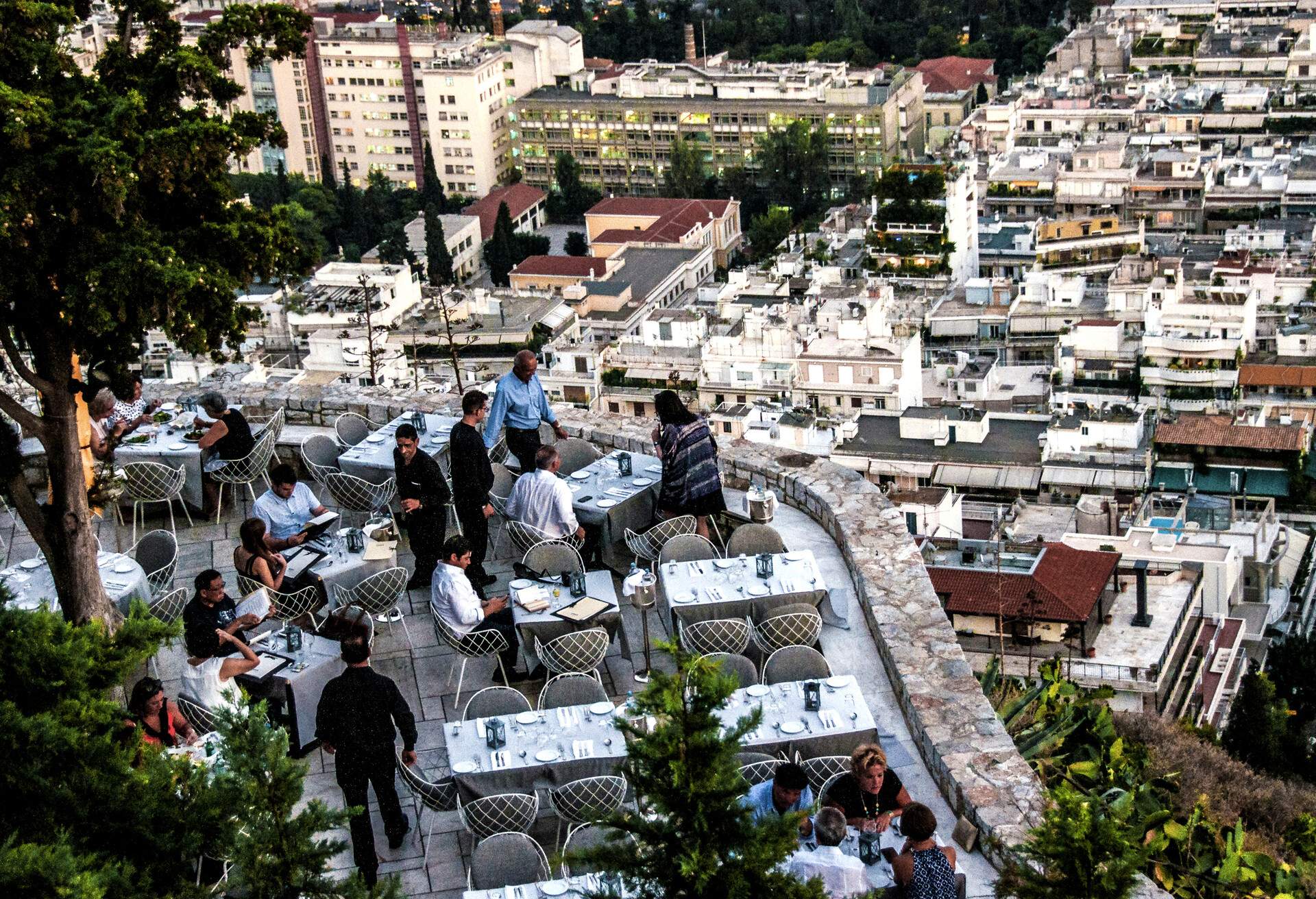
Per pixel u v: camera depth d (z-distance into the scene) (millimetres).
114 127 21297
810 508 31062
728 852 15914
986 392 156750
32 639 18812
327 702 21859
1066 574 73375
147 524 32281
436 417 34469
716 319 178000
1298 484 128250
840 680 23766
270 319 172375
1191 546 93938
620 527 30000
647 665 26406
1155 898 20156
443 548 25547
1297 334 156625
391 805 22578
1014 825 21344
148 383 38094
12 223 20594
